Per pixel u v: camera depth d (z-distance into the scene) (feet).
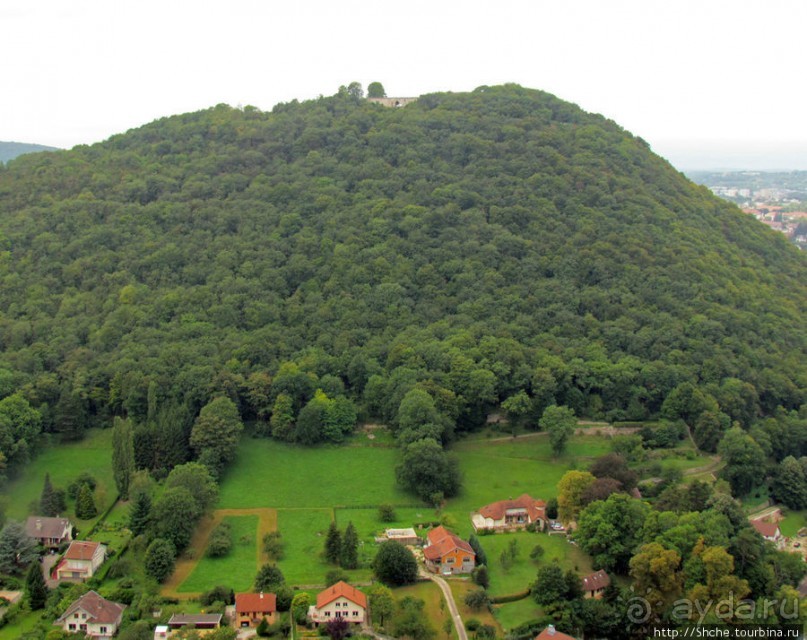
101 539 588.09
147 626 474.49
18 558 552.41
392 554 533.96
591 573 554.46
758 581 517.96
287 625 482.69
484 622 498.28
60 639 468.75
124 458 650.84
